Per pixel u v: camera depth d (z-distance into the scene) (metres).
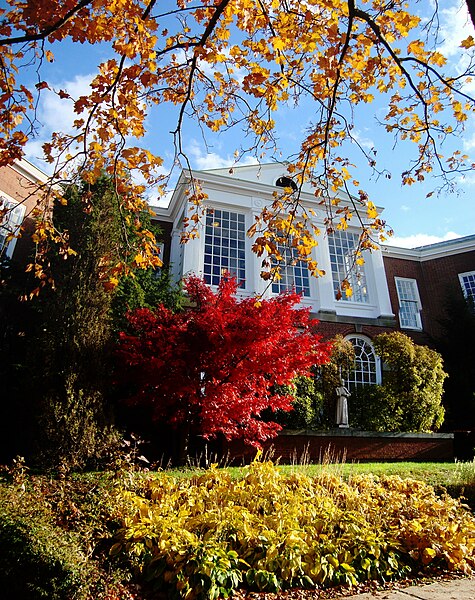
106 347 8.82
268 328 8.48
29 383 7.88
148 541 4.21
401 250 19.80
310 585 4.30
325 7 4.34
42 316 8.75
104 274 5.04
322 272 5.14
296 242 5.12
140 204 5.27
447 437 12.12
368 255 16.92
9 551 3.42
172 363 8.34
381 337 14.20
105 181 10.05
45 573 3.24
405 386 13.33
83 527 4.21
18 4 3.93
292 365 8.91
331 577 4.37
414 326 18.78
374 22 4.64
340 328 15.35
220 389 8.38
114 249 9.16
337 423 11.94
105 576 3.55
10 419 8.77
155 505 4.90
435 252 19.81
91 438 7.59
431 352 13.97
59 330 8.33
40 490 4.84
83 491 5.05
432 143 5.01
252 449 10.09
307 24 4.54
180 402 8.85
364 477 6.86
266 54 4.66
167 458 10.40
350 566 4.51
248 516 4.82
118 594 3.53
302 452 10.40
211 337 8.29
